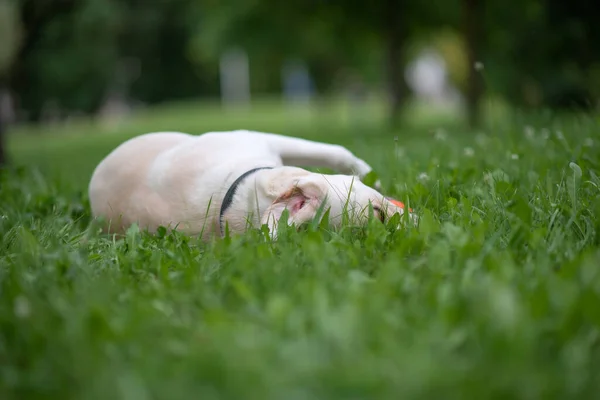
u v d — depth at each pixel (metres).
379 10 17.86
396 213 3.59
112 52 30.66
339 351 2.14
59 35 22.88
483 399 1.88
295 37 19.52
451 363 2.07
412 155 6.82
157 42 43.50
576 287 2.41
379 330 2.23
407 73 23.95
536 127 7.68
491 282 2.55
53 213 4.80
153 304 2.66
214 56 21.20
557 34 13.05
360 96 31.78
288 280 2.83
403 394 1.92
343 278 2.86
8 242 4.01
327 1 17.92
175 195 4.15
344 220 3.53
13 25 10.79
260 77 27.06
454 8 17.20
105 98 33.84
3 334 2.53
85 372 2.15
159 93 46.62
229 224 3.88
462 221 3.56
